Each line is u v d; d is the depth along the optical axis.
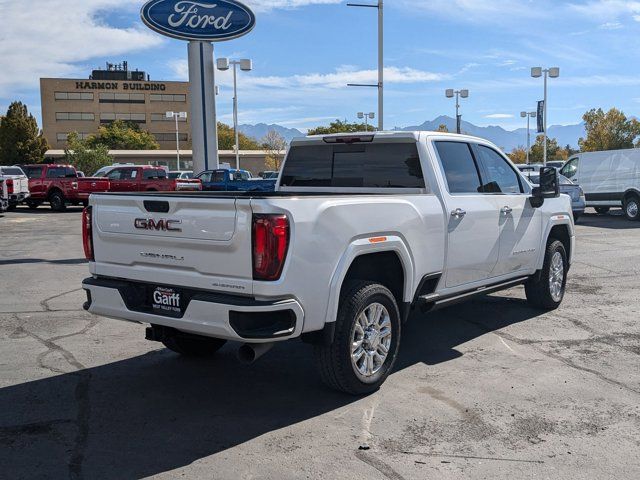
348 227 4.63
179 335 5.25
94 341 6.65
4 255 13.36
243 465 3.86
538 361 5.88
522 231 6.95
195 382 5.38
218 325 4.27
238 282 4.25
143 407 4.82
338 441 4.19
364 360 4.96
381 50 25.25
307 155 6.58
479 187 6.39
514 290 9.15
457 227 5.83
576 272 10.64
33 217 24.00
